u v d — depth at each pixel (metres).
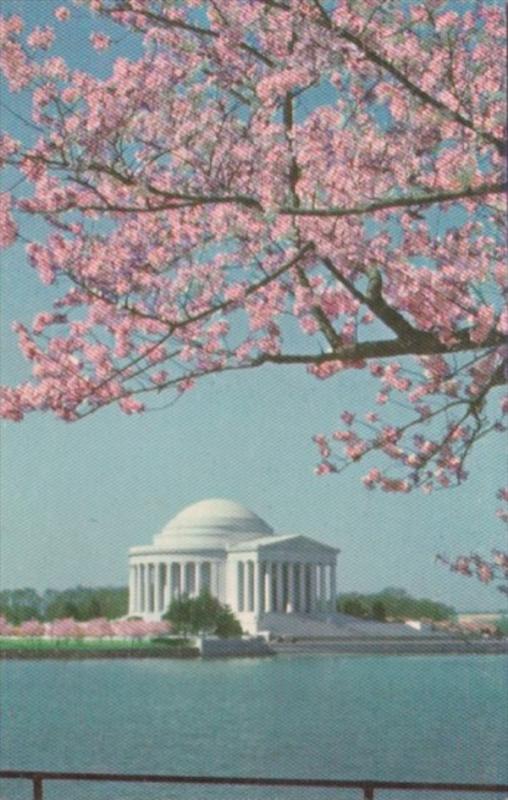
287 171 28.59
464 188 25.94
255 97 30.22
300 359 30.14
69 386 32.28
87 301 32.22
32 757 134.50
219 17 29.88
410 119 28.64
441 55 28.20
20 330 32.59
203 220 31.33
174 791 106.19
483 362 30.91
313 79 28.75
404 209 29.25
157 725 171.62
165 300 32.38
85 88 28.59
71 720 178.88
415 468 33.94
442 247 30.31
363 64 28.72
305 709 194.12
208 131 28.80
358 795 102.62
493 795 96.62
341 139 28.48
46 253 31.70
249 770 120.62
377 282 29.25
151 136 29.34
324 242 28.38
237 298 29.12
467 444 32.28
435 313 29.23
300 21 28.19
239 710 192.88
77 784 111.88
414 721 173.50
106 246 31.88
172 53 30.28
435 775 114.06
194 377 31.06
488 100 27.89
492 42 28.12
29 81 28.62
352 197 27.84
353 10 27.16
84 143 27.98
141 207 27.88
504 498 35.94
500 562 37.38
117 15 30.16
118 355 32.53
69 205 29.47
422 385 34.31
